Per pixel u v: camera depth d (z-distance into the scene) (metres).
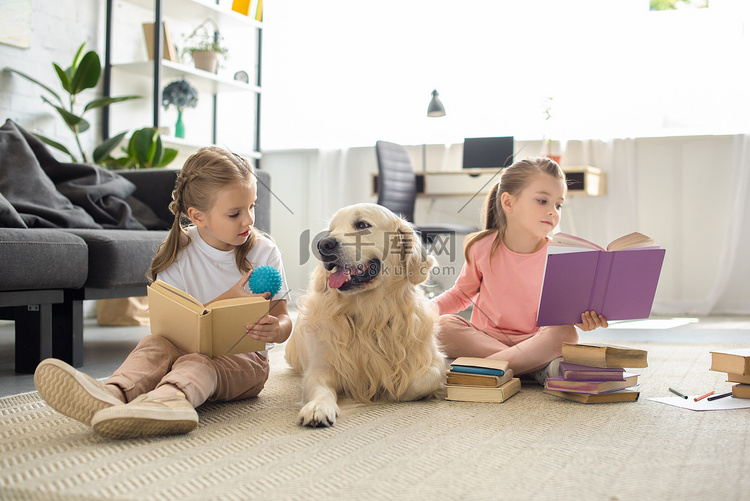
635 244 1.64
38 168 2.57
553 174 1.84
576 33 4.36
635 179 4.18
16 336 2.01
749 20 4.00
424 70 4.75
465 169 4.38
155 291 1.39
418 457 1.10
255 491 0.94
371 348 1.56
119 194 2.82
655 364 2.10
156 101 3.95
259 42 4.97
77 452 1.12
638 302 1.67
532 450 1.14
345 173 4.91
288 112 5.12
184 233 1.59
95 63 3.47
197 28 4.47
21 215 2.32
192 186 1.50
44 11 3.61
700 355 2.30
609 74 4.29
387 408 1.50
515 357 1.74
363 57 4.90
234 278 1.62
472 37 4.61
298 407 1.51
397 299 1.59
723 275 3.96
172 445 1.17
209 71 4.42
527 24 4.47
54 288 1.96
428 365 1.59
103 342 2.72
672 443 1.19
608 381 1.56
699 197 4.10
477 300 2.00
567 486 0.96
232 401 1.57
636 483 0.97
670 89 4.18
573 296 1.64
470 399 1.59
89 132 3.92
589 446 1.17
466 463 1.07
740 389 1.58
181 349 1.40
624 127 4.27
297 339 1.86
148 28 4.10
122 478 0.99
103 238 2.06
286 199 5.20
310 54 5.04
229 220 1.50
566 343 1.63
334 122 4.99
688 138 4.09
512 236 1.91
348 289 1.53
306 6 5.04
